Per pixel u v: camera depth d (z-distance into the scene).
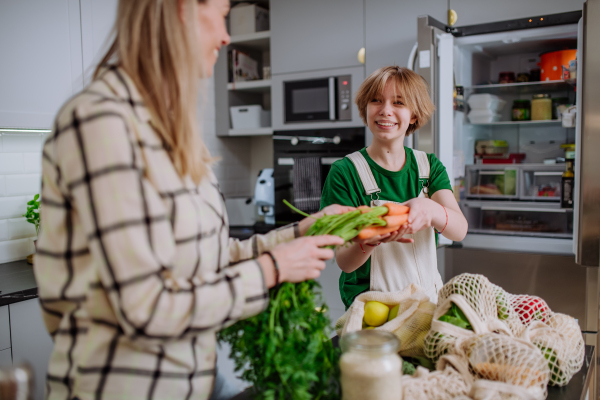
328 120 3.15
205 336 0.81
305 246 0.81
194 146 0.76
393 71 1.44
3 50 1.91
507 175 2.63
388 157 1.51
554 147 2.77
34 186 2.37
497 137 2.93
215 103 3.62
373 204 1.49
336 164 1.54
